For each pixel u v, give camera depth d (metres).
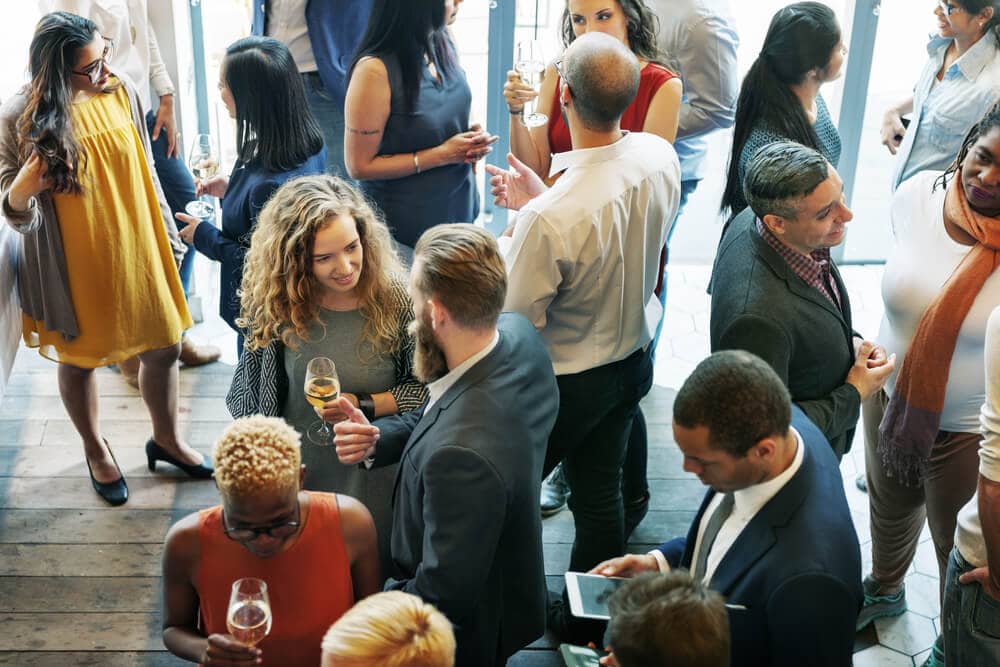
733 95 3.78
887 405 2.67
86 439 3.37
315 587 2.02
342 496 2.06
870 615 3.08
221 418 3.87
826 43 2.86
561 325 2.70
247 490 1.79
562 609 2.95
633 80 2.52
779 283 2.36
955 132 3.47
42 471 3.55
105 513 3.38
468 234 2.06
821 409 2.38
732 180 3.07
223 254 3.12
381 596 1.62
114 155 3.02
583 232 2.53
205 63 4.66
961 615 2.29
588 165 2.59
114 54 3.80
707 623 1.43
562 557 3.27
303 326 2.47
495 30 4.54
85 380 3.27
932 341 2.49
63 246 3.00
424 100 3.19
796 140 2.94
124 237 3.08
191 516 2.00
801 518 1.78
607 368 2.72
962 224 2.46
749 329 2.33
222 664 1.88
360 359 2.52
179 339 3.34
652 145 2.68
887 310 2.70
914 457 2.62
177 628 2.05
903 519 2.91
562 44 3.38
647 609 1.45
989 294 2.43
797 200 2.25
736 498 1.87
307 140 3.11
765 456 1.76
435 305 2.03
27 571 3.13
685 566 2.06
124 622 2.96
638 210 2.61
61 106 2.83
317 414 2.56
